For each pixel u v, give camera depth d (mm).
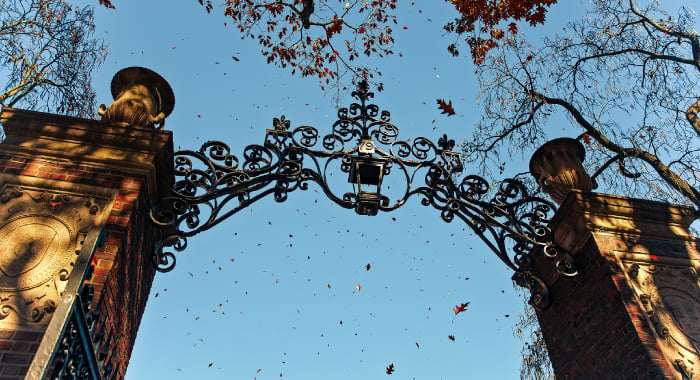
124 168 5012
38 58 7637
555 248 6000
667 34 7477
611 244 5719
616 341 5160
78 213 4555
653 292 5367
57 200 4586
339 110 6484
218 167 5652
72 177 4805
